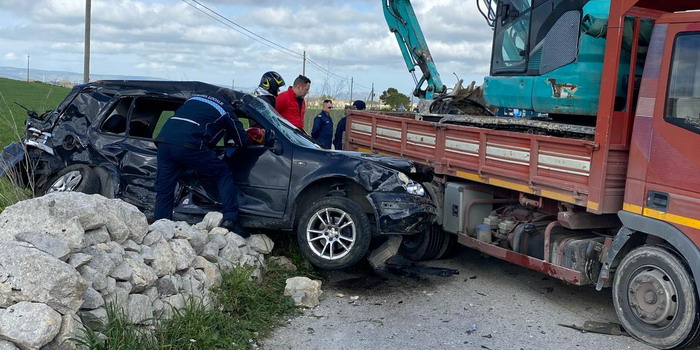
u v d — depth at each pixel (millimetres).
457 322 5637
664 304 5020
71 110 7281
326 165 6566
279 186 6648
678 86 4965
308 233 6457
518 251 6473
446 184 7344
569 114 6715
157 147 6746
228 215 6457
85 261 4129
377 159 6703
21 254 3760
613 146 5316
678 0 5512
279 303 5719
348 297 6230
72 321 3770
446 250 7789
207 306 5055
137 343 4098
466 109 10102
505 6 7695
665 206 5012
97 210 4539
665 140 5020
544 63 6914
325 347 4945
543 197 6098
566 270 5820
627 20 5457
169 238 5297
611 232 5914
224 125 6500
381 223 6309
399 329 5406
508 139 6281
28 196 7266
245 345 4781
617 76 5270
